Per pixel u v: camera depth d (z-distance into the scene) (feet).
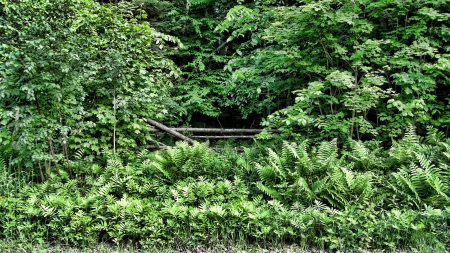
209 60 30.12
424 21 17.42
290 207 13.34
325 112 19.69
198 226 11.69
